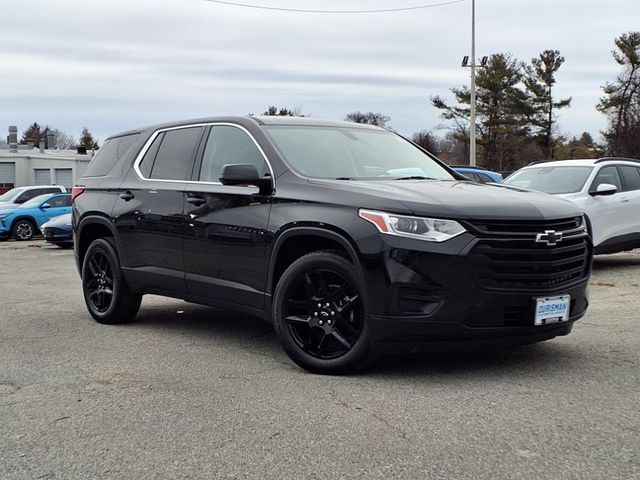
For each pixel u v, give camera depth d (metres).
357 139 6.02
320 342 4.80
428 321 4.33
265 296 5.16
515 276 4.41
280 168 5.26
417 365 4.99
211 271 5.63
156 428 3.83
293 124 5.87
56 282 10.52
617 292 8.49
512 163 57.72
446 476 3.14
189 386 4.61
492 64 55.75
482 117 57.00
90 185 7.21
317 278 4.80
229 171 5.02
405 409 4.03
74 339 6.16
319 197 4.85
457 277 4.31
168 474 3.24
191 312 7.53
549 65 56.50
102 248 6.84
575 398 4.19
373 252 4.42
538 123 57.25
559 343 5.63
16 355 5.55
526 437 3.58
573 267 4.77
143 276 6.35
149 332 6.45
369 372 4.82
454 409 4.02
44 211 22.30
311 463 3.32
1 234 22.08
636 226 10.64
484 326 4.39
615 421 3.79
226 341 6.02
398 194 4.61
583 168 10.70
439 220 4.36
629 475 3.12
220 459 3.39
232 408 4.12
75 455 3.48
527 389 4.38
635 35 55.91
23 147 52.31
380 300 4.40
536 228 4.48
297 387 4.52
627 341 5.68
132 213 6.43
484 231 4.37
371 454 3.40
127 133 7.25
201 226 5.66
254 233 5.19
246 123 5.77
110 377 4.86
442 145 60.72
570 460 3.29
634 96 56.91
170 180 6.21
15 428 3.88
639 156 56.31
